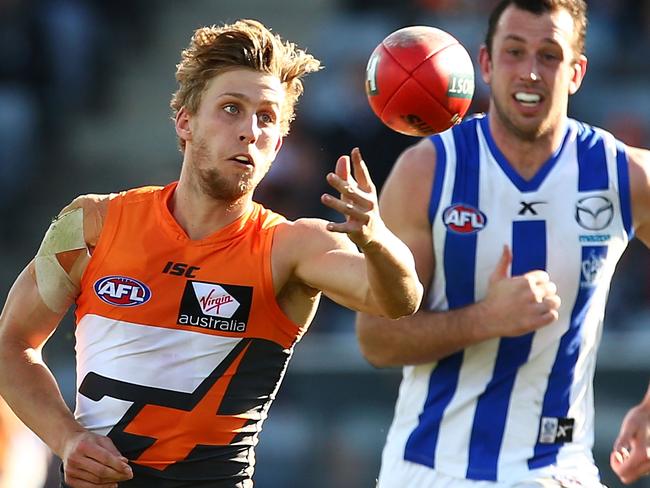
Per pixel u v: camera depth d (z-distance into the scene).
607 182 19.66
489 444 19.36
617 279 39.22
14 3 49.59
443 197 19.59
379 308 14.63
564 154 19.70
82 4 52.03
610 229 19.66
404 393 20.19
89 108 51.41
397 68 17.41
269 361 15.51
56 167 49.44
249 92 15.12
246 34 15.22
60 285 15.67
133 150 51.94
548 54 19.09
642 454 20.44
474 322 18.88
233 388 15.29
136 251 15.40
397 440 20.11
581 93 46.84
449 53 17.47
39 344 15.98
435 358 19.36
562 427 19.39
